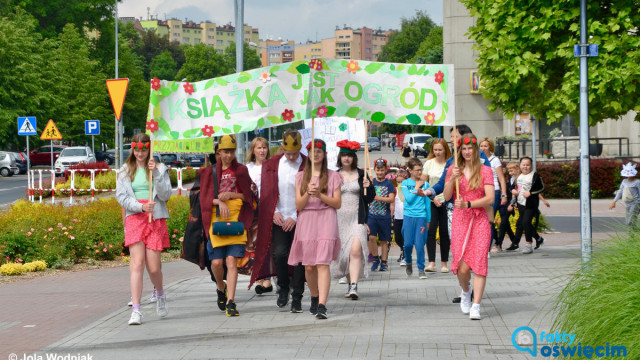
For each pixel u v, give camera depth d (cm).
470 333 718
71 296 1017
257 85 918
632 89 1142
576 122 1266
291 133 842
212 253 845
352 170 926
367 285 1053
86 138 6278
